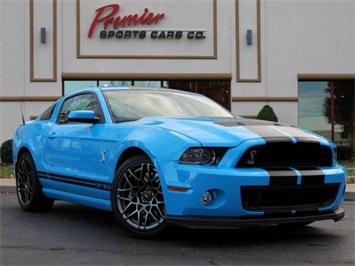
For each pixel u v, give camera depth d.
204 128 4.58
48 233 5.16
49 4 16.19
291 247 4.50
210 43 16.78
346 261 4.03
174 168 4.27
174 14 16.69
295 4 17.03
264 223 4.24
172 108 5.72
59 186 5.97
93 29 16.36
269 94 16.86
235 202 4.15
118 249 4.38
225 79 16.84
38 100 16.09
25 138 6.86
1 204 7.50
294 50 16.98
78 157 5.55
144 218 4.62
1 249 4.46
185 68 16.70
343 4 17.28
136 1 16.55
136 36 16.53
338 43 17.27
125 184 4.77
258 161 4.33
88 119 5.36
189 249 4.36
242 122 4.89
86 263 3.94
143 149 4.56
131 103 5.63
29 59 16.08
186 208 4.19
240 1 16.84
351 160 17.17
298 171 4.38
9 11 16.03
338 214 4.74
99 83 16.53
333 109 17.44
